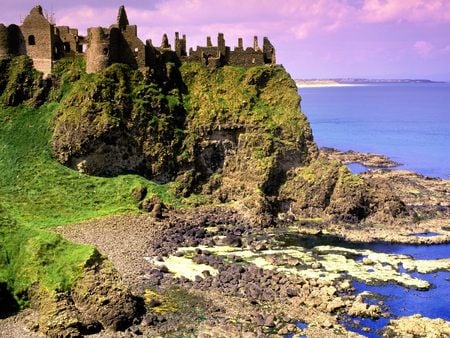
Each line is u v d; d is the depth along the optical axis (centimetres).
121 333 8769
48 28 16750
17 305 9125
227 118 16388
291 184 15962
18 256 9719
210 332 8781
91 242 12319
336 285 10669
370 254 12456
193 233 13412
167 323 9062
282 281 10706
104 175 15388
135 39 16462
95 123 15188
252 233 14000
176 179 15888
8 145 15488
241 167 16125
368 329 9056
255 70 17162
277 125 16362
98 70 16300
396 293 10481
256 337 8606
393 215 15225
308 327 9056
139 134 15725
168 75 16938
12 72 16825
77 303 9031
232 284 10612
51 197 14112
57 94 16525
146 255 11994
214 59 17388
